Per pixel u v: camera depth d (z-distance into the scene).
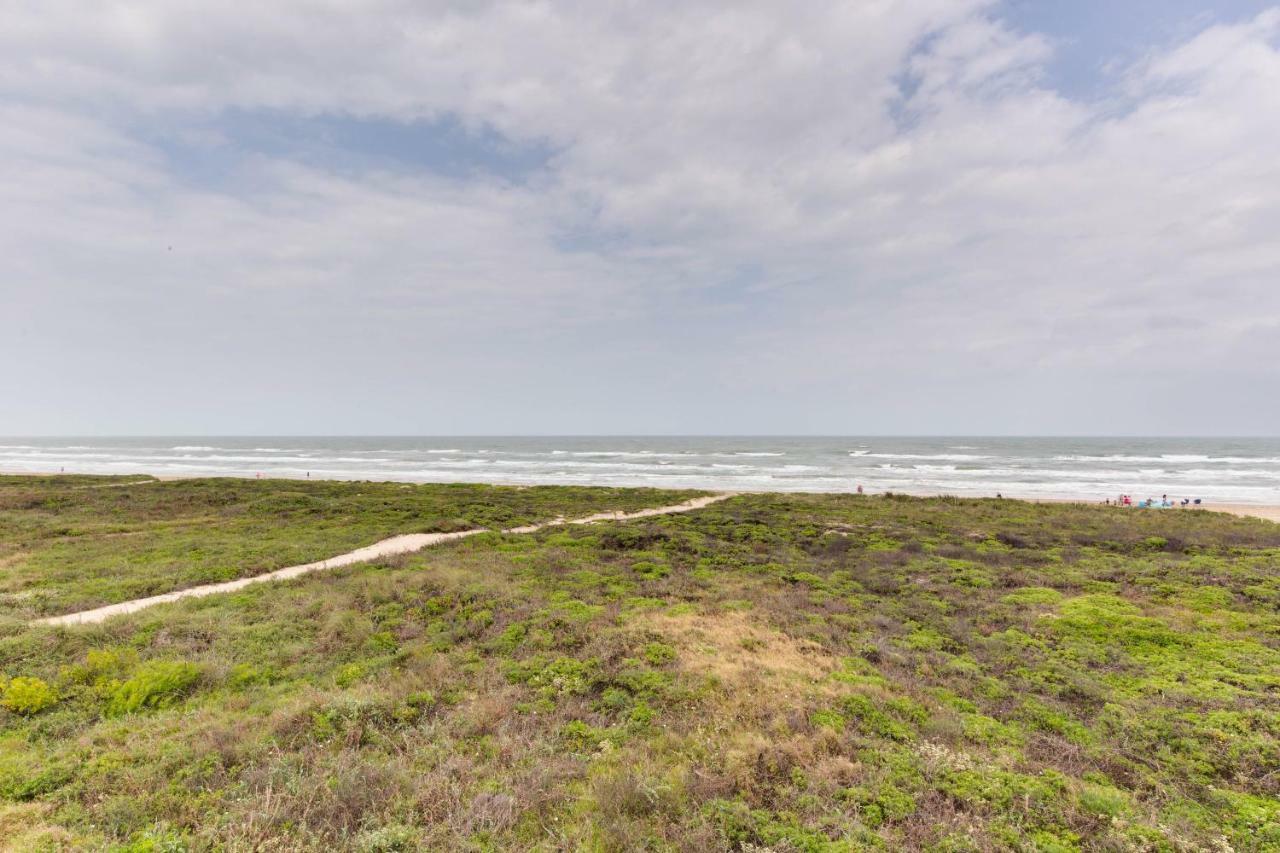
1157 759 8.12
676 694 9.99
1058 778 7.40
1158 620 13.62
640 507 39.62
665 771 7.52
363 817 6.43
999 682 10.66
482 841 6.19
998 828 6.38
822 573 19.55
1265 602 15.35
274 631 13.24
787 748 7.95
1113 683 10.62
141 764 7.54
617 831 6.18
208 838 5.95
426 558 21.38
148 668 10.57
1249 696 9.80
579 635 13.03
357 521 31.20
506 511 35.81
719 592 16.86
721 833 6.20
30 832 6.00
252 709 9.40
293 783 6.91
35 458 116.69
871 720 9.03
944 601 16.14
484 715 9.23
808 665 11.26
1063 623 13.74
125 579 17.70
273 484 50.19
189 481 51.69
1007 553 22.50
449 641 12.93
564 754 8.07
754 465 90.00
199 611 14.48
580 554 22.38
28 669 10.78
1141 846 6.15
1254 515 38.22
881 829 6.37
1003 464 88.44
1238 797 7.12
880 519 32.09
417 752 7.98
